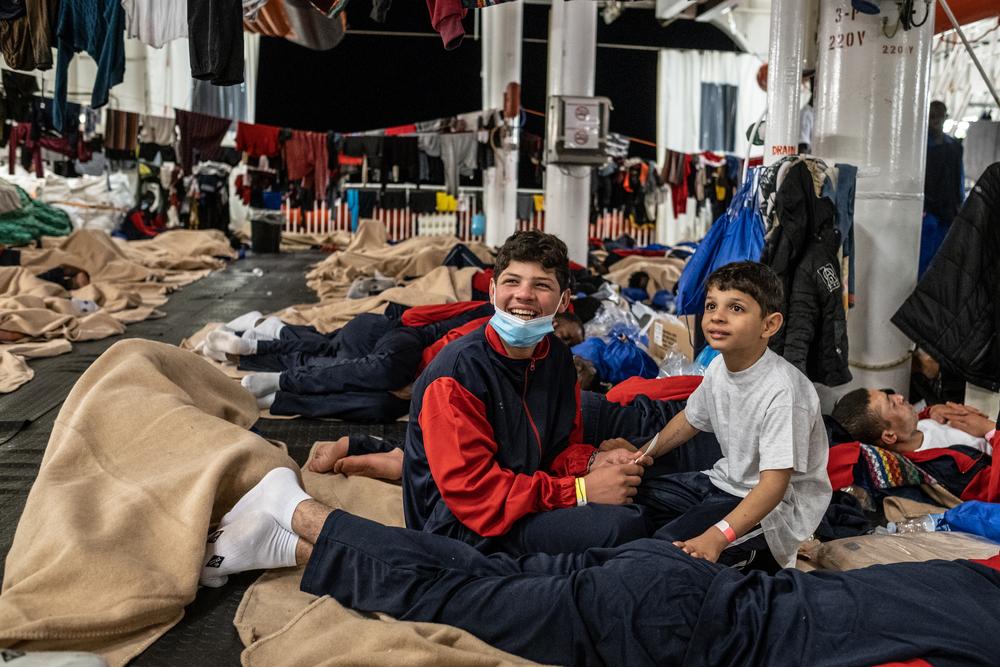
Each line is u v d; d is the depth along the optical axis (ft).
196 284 31.45
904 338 13.05
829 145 12.98
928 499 9.95
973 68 34.83
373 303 19.61
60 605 6.40
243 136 36.09
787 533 7.29
